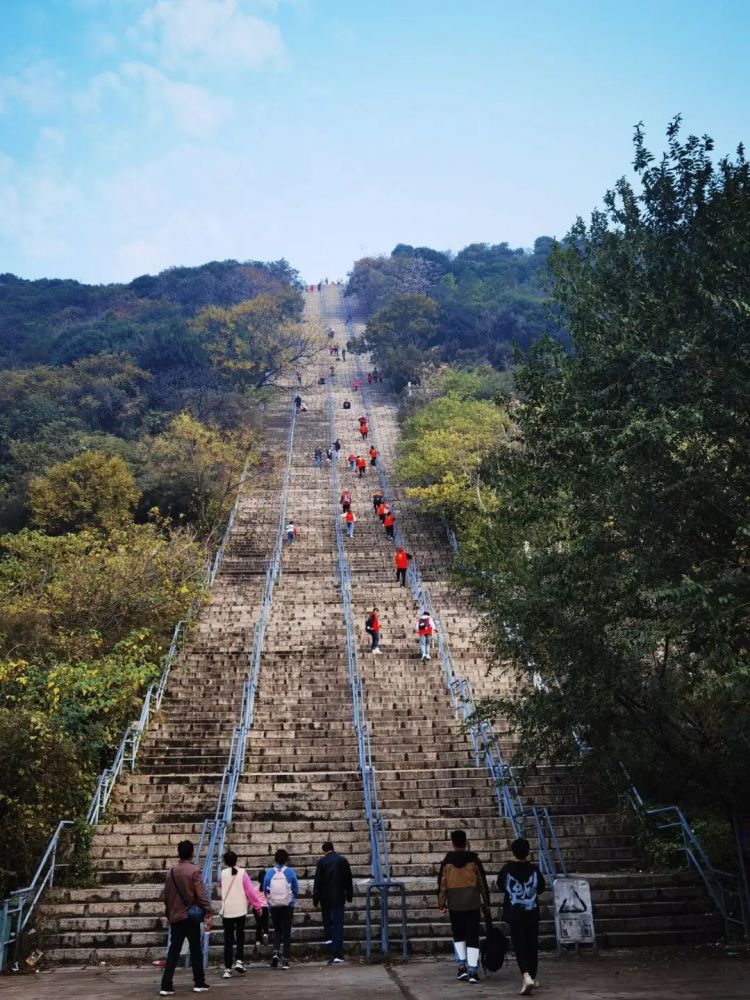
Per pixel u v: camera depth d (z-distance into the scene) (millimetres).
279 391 68125
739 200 11930
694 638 12062
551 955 12453
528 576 14500
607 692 13688
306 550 36062
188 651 24906
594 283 13055
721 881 14188
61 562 26203
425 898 13875
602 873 15266
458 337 79125
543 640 14227
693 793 14453
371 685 23141
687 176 12797
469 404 49781
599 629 13406
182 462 41438
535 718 14430
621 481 11859
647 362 11617
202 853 14914
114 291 112062
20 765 14930
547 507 13641
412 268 112000
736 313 11273
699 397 11047
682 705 14805
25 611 22094
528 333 79938
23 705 17141
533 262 113875
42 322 102812
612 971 10891
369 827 15867
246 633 26516
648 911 13703
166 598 24812
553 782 18234
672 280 12227
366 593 30578
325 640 26031
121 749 18547
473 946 10438
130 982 11094
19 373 60094
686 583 10211
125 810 17359
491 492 34406
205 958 12398
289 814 17188
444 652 24141
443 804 17516
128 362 61688
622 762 14680
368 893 12648
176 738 20234
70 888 14492
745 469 11281
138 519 40656
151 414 55656
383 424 58344
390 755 19438
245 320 69000
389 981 10641
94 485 38719
